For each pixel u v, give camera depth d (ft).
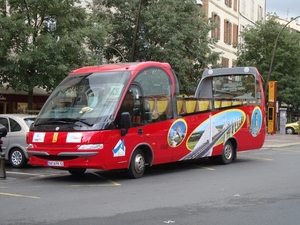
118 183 35.73
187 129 43.47
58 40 55.77
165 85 41.24
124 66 38.68
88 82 38.01
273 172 42.83
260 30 124.26
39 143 36.06
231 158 50.75
